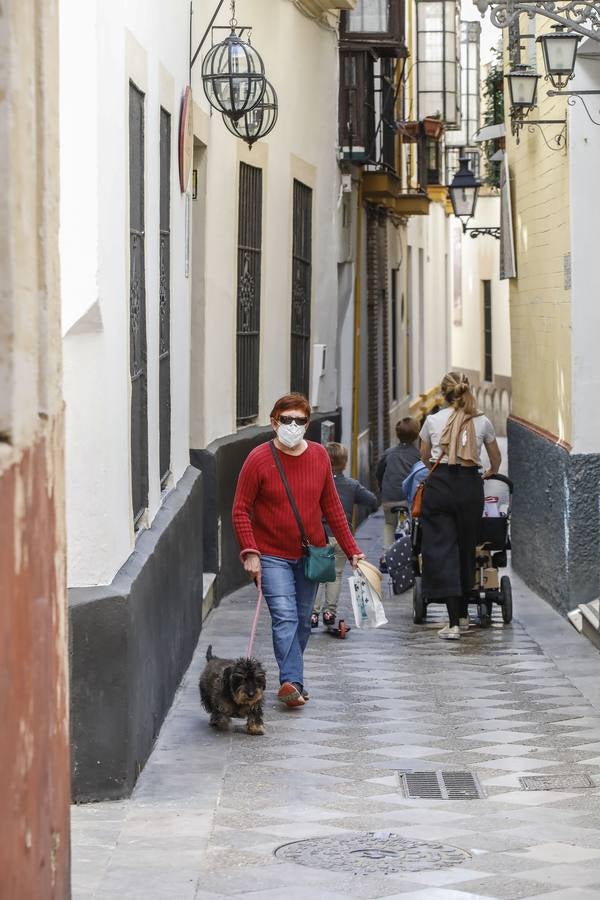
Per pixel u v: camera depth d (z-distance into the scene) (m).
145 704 11.88
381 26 30.58
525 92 20.77
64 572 7.18
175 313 16.17
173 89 15.72
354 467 33.78
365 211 36.16
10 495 5.50
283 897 8.69
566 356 21.08
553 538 21.94
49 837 6.48
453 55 49.94
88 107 10.27
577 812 10.76
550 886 8.95
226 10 21.11
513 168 26.89
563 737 13.30
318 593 19.91
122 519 11.50
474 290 68.31
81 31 10.24
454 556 19.16
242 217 22.75
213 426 21.09
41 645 6.25
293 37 26.22
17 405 5.73
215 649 17.45
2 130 5.72
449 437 19.06
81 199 10.30
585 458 20.45
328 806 10.88
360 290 34.88
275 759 12.31
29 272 6.09
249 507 14.22
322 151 29.05
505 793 11.31
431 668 16.91
